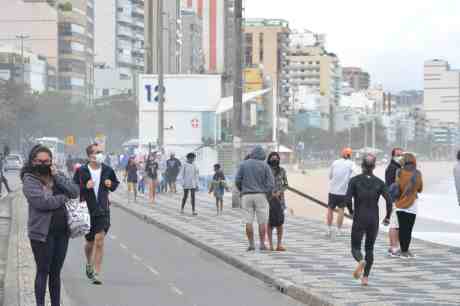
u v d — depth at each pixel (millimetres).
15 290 15242
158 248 24438
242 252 21969
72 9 173625
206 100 67438
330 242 24719
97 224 16859
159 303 14852
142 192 55375
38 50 168000
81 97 171625
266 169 22156
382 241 25250
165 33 161750
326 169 156750
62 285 16688
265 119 113250
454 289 15680
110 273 18844
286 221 33125
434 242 26234
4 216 34250
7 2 167625
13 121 115625
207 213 37312
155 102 67125
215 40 176625
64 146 120875
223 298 15523
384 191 16203
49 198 12148
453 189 79312
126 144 81000
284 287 16250
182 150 67250
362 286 16016
